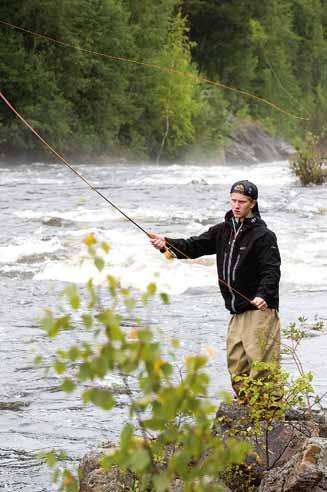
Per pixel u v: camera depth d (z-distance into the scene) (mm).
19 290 24141
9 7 80875
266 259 12148
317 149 58219
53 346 18078
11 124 78938
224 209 40969
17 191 47938
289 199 45281
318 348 17859
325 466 10070
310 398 14398
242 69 125188
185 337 18906
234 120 115562
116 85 89188
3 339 18703
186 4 119375
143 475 6211
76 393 15250
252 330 12188
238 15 121562
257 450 10992
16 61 79938
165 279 25391
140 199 44844
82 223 35312
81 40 85562
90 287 6406
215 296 23719
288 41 146500
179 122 98688
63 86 84875
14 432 13531
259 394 11352
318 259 28078
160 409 6055
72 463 12180
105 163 88125
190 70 103375
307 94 148875
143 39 96375
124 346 5965
